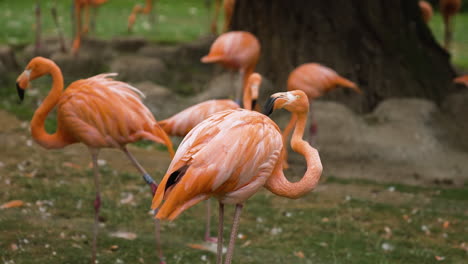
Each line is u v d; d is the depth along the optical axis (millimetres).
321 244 8469
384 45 15867
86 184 10023
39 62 7496
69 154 11562
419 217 9844
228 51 12555
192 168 5090
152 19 24891
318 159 5586
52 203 8945
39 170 10375
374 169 12453
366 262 7871
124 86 7488
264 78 15594
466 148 13734
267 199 10422
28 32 21969
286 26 16141
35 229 7828
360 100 15547
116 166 11266
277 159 5551
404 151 13086
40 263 6785
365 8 15867
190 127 8391
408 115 14266
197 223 9000
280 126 14164
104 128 7090
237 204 5645
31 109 14164
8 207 8555
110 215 8805
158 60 18281
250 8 16656
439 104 15758
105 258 7172
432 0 41062
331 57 15820
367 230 9195
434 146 13398
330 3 15922
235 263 7434
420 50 16250
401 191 11211
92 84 7289
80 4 19594
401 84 15727
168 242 8070
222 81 16125
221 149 5188
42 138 7500
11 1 29109
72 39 19641
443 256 8297
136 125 7164
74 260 7000
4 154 10969
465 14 39969
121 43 19359
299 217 9594
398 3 15984
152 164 11680
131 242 7848
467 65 22234
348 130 13625
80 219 8547
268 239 8594
